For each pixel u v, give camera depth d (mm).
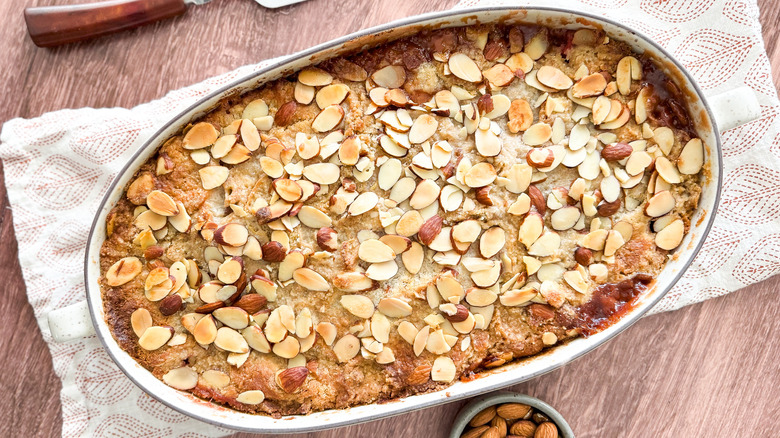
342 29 896
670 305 911
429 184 840
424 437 910
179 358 843
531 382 917
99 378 889
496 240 845
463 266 846
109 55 889
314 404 847
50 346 888
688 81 832
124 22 880
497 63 847
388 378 847
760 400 920
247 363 845
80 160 885
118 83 890
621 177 846
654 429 919
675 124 849
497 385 833
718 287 908
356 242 844
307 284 842
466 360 849
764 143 896
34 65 887
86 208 890
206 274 845
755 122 895
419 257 845
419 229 841
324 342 846
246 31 893
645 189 853
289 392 842
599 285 852
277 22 894
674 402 920
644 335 918
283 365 847
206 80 886
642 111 846
